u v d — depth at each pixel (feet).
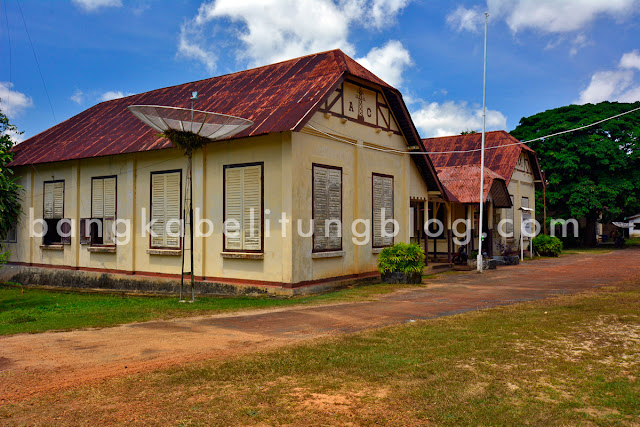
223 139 44.45
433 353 22.70
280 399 17.19
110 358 22.63
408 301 39.50
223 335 27.63
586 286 47.75
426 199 66.03
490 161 86.53
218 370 20.39
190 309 37.65
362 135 52.70
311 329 29.12
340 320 31.78
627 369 20.38
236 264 46.70
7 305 48.73
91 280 59.11
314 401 17.01
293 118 42.45
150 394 17.66
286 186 43.29
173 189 51.85
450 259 69.56
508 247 86.02
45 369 20.88
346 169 50.49
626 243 145.89
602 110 121.08
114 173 57.31
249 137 45.60
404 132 59.26
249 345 25.08
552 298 39.45
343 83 50.08
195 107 54.24
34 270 65.87
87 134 64.59
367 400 17.10
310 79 49.60
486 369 20.27
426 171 63.52
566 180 120.98
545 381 18.92
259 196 45.16
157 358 22.59
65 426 14.96
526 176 99.19
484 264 68.69
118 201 56.80
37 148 67.36
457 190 71.97
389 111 57.62
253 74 58.29
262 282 44.88
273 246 44.19
